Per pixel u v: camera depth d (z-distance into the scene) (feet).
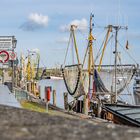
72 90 187.73
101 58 204.03
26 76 372.79
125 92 239.91
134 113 93.97
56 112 127.44
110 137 17.06
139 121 80.23
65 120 22.02
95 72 194.08
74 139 16.65
